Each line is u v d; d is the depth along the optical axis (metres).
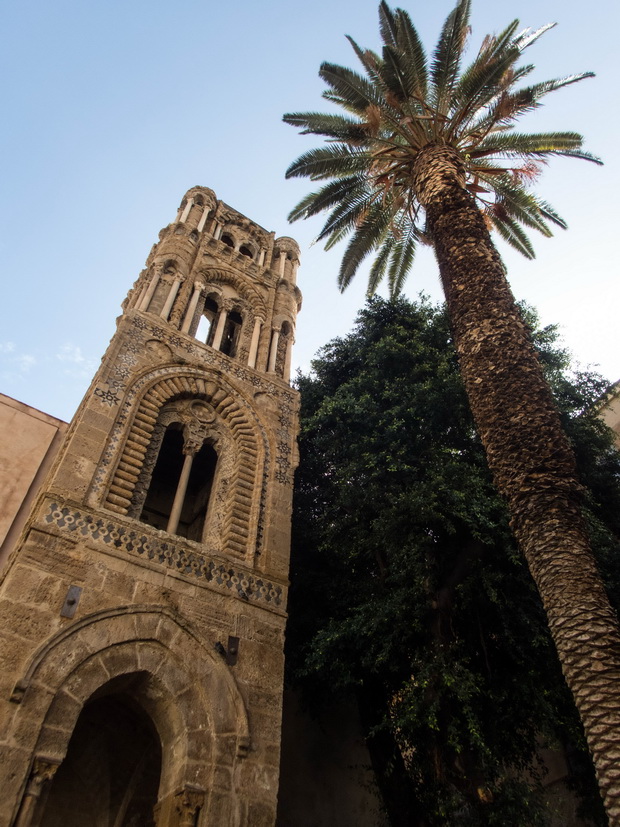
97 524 13.82
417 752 15.98
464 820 13.49
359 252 21.97
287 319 25.22
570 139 19.58
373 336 24.27
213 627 13.93
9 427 19.30
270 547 16.64
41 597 12.03
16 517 17.64
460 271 14.82
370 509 18.95
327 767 18.94
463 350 13.69
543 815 13.20
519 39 17.97
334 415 21.34
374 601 17.00
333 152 20.47
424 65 19.33
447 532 17.20
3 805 9.44
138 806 14.10
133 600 13.14
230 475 18.25
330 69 18.72
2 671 10.78
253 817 11.73
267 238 29.33
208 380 19.59
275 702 13.71
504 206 21.36
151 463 16.66
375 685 18.53
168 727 12.46
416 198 19.34
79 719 14.40
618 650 9.15
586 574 9.93
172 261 23.14
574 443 20.39
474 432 19.92
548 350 23.08
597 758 8.45
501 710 15.56
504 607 16.09
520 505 11.09
